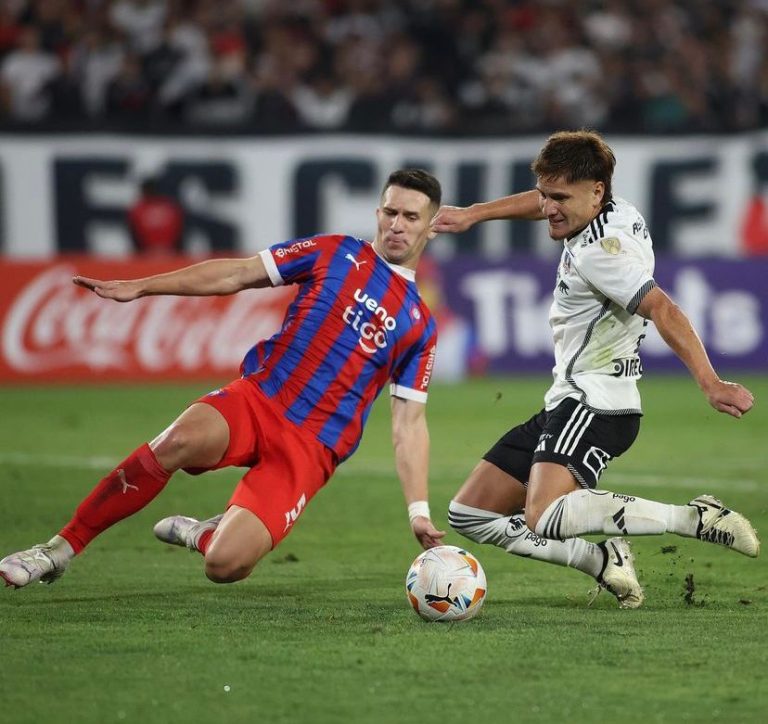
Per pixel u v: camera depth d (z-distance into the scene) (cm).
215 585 2300
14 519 3020
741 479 3659
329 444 2094
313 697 1544
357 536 2881
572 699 1540
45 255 6281
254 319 6088
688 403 5550
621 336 2081
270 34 7344
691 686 1597
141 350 6044
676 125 6600
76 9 7244
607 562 2100
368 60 7375
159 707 1504
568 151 2025
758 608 2097
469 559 1991
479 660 1714
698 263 6444
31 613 2019
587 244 2038
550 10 7769
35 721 1453
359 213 6475
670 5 7931
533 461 2091
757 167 6562
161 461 2041
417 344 2138
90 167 6291
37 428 4691
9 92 6888
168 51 7075
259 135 6400
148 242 6344
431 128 6475
